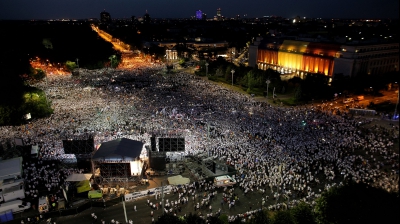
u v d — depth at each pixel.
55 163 61.97
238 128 79.44
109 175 55.91
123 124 81.88
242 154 64.81
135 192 51.25
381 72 143.62
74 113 92.12
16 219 45.50
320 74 147.50
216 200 50.00
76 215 46.91
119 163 55.34
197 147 67.75
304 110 98.88
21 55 165.25
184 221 35.06
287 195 49.66
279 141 71.25
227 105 103.50
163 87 131.75
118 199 49.94
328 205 29.30
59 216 46.69
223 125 81.56
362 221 22.23
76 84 134.75
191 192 51.88
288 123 84.88
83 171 59.56
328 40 157.62
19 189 50.22
